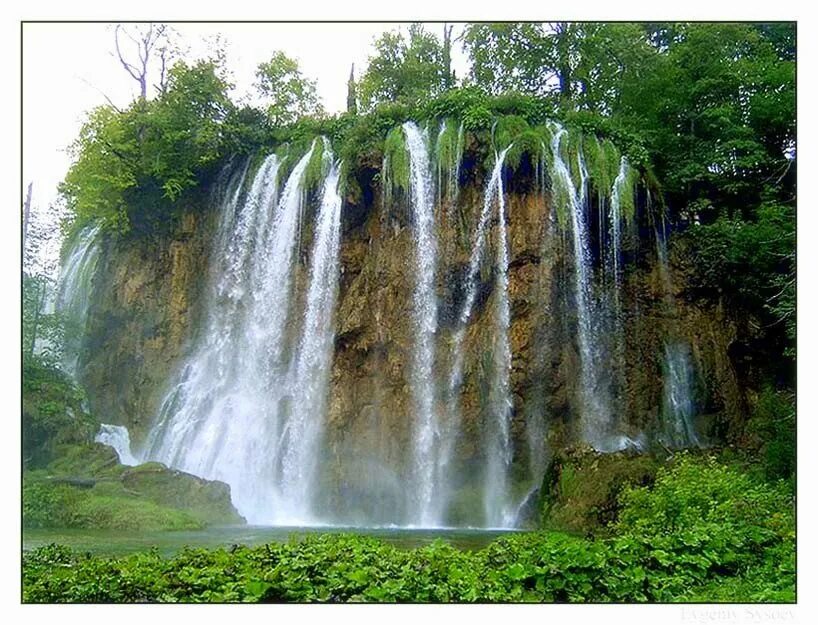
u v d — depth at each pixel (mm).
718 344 30547
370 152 31500
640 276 30531
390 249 30609
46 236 39000
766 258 30078
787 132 33406
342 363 30656
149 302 36438
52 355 37062
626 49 35500
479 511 27344
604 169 29938
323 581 9953
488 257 29500
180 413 33719
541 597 9766
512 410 28125
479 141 30328
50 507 21438
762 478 20953
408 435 28938
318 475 29688
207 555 11203
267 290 33594
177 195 36469
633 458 22344
